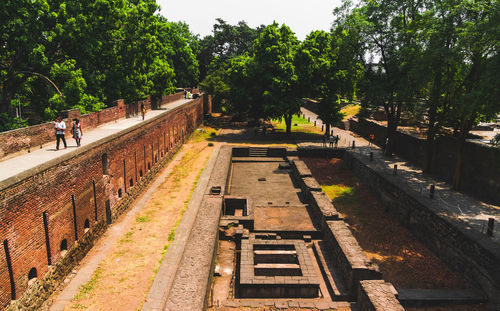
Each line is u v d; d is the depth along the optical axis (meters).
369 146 36.53
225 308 12.18
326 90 39.72
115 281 13.62
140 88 30.61
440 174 25.02
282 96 39.91
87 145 15.55
